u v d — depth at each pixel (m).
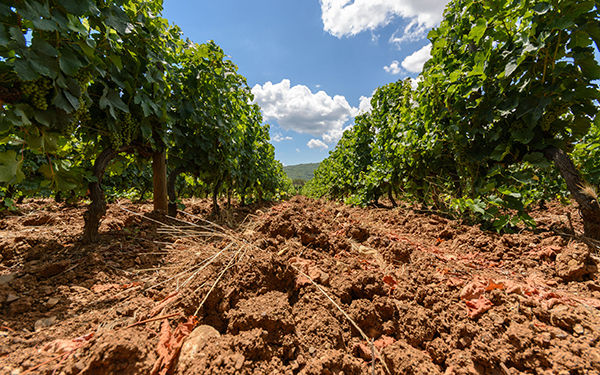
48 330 1.38
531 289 1.84
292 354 1.33
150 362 1.16
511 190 3.19
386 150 6.55
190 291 1.66
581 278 2.09
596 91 2.57
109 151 2.66
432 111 4.26
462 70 3.72
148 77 2.85
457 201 3.78
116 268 2.19
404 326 1.55
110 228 3.01
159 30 3.24
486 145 3.60
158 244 2.86
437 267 2.35
